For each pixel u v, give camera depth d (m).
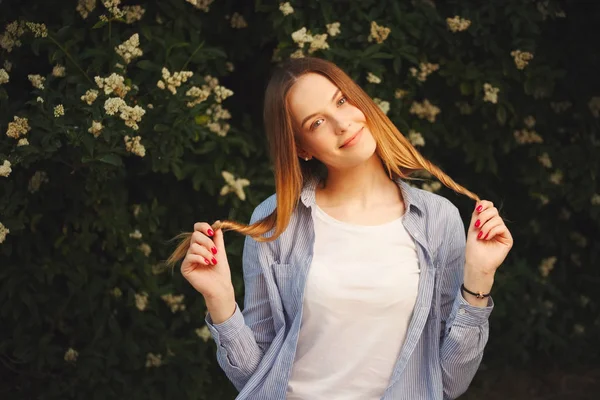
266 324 2.38
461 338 2.19
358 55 4.30
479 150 4.89
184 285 4.60
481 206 2.21
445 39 4.59
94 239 4.36
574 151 5.07
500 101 4.75
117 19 4.00
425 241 2.27
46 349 4.40
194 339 4.55
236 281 4.42
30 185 4.13
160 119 3.98
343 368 2.24
